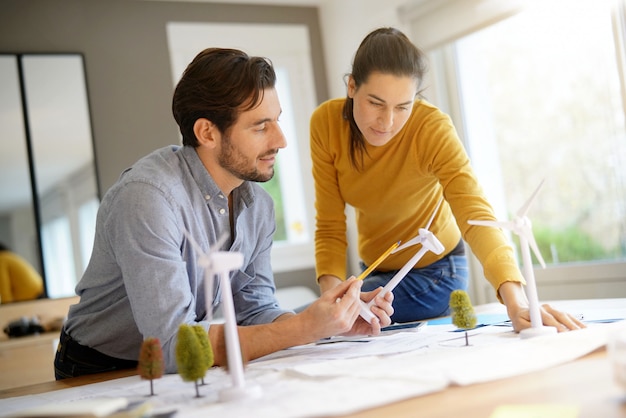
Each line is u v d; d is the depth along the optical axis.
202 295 1.50
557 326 1.17
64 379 1.53
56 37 3.33
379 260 1.35
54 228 3.24
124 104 3.42
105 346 1.52
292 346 1.34
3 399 1.28
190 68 1.42
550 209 2.86
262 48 3.77
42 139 3.25
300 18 3.88
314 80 3.87
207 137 1.41
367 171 1.83
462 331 1.35
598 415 0.67
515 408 0.73
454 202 1.62
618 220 2.59
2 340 2.92
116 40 3.43
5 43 3.25
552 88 2.78
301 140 3.83
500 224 1.19
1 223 3.17
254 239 1.61
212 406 0.89
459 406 0.77
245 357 1.26
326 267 1.93
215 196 1.46
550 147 2.83
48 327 3.02
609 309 1.47
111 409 0.83
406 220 1.92
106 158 3.36
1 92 3.21
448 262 2.01
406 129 1.75
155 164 1.41
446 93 3.22
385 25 3.37
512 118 2.98
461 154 1.69
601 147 2.62
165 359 1.26
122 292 1.49
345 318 1.27
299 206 3.82
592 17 2.59
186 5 3.60
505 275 1.33
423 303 1.99
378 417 0.75
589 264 2.70
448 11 3.05
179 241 1.35
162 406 0.94
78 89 3.32
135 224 1.29
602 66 2.58
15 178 3.20
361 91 1.60
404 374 0.91
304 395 0.87
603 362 0.91
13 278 3.16
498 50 3.00
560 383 0.82
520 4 2.72
